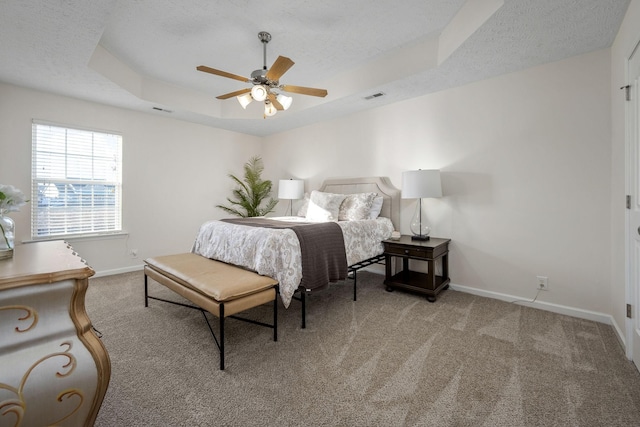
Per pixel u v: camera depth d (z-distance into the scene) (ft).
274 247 7.44
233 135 17.08
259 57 10.12
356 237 9.81
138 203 13.41
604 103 7.66
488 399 4.75
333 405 4.62
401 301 9.47
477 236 10.00
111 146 12.63
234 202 16.89
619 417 4.33
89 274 3.42
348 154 13.85
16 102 10.30
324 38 8.92
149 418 4.33
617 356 6.00
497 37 7.17
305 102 12.98
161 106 12.49
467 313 8.38
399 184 12.10
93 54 9.11
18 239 10.46
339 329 7.40
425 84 10.19
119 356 6.08
